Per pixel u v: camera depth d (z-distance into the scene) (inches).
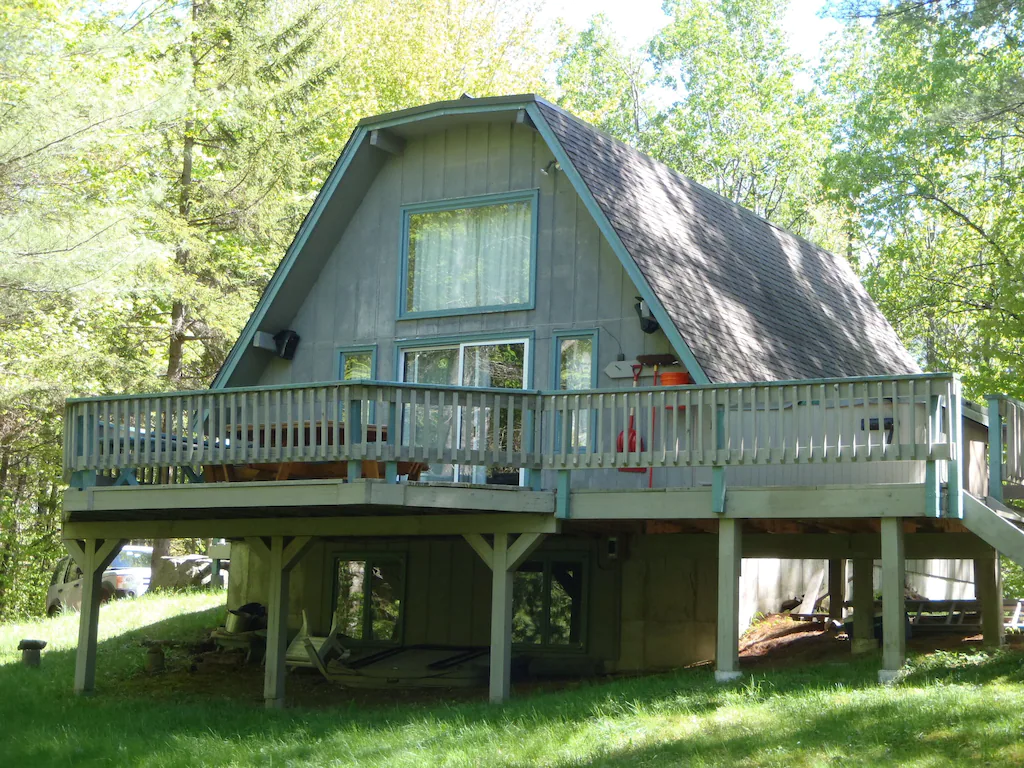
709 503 500.4
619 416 614.2
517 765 390.0
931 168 1227.9
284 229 1102.4
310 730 481.4
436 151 688.4
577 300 633.0
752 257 750.5
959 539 592.7
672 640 646.5
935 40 1136.8
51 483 1343.5
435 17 1448.1
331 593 736.3
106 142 885.8
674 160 1740.9
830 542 611.2
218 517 595.8
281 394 522.9
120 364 998.4
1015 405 557.9
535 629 673.6
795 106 1721.2
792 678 484.7
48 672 700.7
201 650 766.5
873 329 888.9
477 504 511.2
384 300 695.1
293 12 1122.7
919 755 352.8
